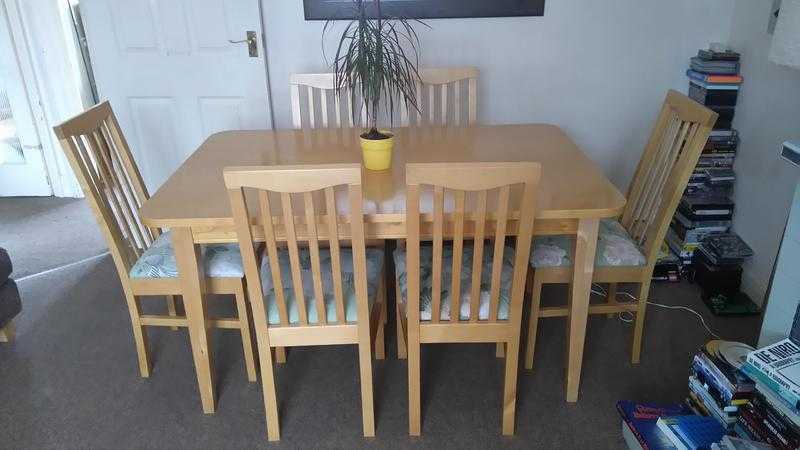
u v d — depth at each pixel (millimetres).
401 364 2158
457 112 2482
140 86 2998
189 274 1746
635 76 2873
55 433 1874
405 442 1824
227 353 2232
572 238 1819
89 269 2846
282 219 1596
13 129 3506
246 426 1896
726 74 2551
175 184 1826
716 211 2574
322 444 1821
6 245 3076
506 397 1800
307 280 1853
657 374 2098
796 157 1571
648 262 1967
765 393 1530
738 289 2523
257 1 2771
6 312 2258
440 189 1454
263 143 2223
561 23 2787
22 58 3324
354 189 1450
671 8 2730
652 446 1682
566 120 2982
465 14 2758
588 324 2373
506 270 1883
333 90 2609
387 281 2580
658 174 2053
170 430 1883
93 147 1965
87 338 2334
